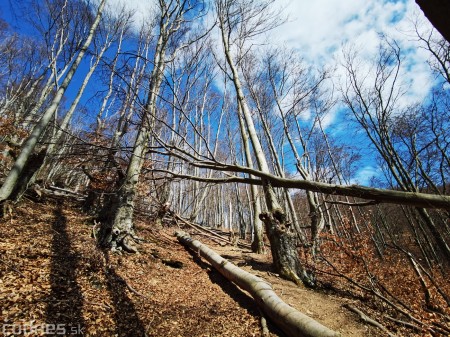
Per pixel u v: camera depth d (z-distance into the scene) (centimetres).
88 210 1016
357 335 411
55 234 617
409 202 467
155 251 688
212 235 1248
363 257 735
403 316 538
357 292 642
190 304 443
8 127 1170
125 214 661
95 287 414
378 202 509
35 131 726
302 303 488
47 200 1038
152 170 721
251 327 397
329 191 558
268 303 415
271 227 671
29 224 648
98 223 752
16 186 776
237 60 1187
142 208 1077
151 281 501
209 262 692
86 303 360
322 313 464
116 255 571
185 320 386
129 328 334
